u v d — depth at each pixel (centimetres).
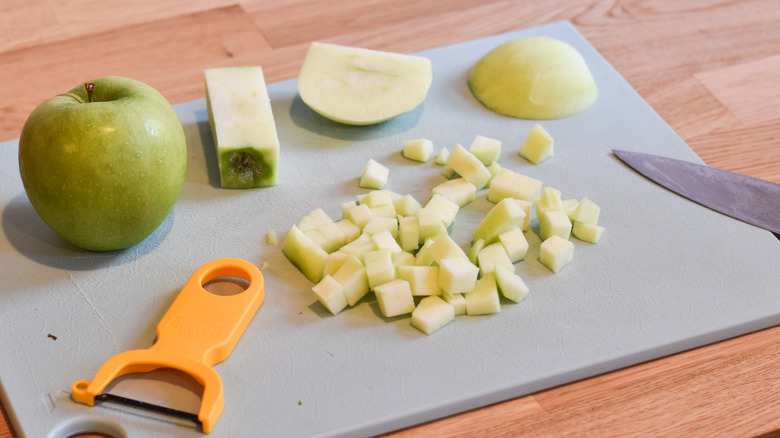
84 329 60
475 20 83
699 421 57
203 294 60
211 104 68
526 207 66
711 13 84
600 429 56
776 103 76
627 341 59
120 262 63
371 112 71
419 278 61
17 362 58
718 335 60
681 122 74
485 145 69
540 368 58
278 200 67
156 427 55
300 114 73
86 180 59
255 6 83
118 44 79
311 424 56
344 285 60
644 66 79
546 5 84
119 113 59
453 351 59
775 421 57
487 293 61
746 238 65
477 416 57
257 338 59
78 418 56
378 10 83
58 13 81
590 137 72
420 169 70
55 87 75
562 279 63
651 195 68
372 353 59
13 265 63
